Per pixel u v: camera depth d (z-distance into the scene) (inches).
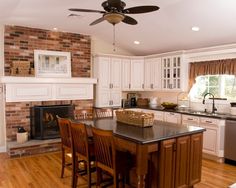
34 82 192.9
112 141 98.6
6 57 190.1
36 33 202.4
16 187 126.6
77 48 225.1
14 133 190.5
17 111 190.1
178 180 112.2
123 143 106.2
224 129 167.6
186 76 216.4
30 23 188.5
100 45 246.8
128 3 147.4
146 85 251.1
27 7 150.4
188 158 116.2
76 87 216.2
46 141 190.2
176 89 219.0
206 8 144.9
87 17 176.4
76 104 217.6
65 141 135.9
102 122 137.7
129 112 133.6
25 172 148.0
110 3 101.7
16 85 186.7
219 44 189.5
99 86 234.5
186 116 193.0
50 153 189.0
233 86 194.2
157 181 106.2
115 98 245.4
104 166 107.2
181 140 111.7
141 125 122.6
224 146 167.9
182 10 153.8
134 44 240.2
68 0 141.4
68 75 217.8
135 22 122.7
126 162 107.0
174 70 221.1
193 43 201.5
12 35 191.9
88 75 234.2
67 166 140.5
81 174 126.4
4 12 154.9
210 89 211.6
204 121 178.4
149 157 109.9
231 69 182.2
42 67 203.8
